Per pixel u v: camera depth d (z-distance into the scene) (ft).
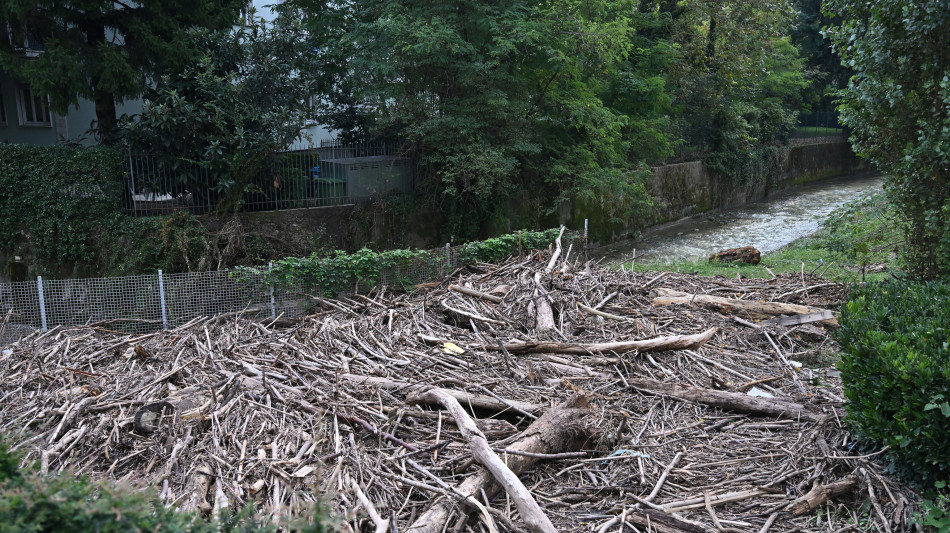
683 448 20.83
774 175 116.98
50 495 9.80
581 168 68.74
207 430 20.72
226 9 55.06
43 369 26.53
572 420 20.39
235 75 52.60
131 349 28.40
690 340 27.40
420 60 55.88
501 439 20.39
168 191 52.95
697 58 92.22
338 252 38.50
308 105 59.77
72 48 48.42
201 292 36.29
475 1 57.98
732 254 52.85
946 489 17.19
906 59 28.32
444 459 19.30
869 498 17.61
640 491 18.54
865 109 29.96
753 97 113.19
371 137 64.18
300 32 58.44
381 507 17.24
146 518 10.46
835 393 23.94
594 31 62.49
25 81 49.37
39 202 49.32
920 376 16.79
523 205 69.46
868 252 40.70
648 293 36.29
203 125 51.90
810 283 38.52
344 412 21.18
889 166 30.55
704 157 99.60
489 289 35.45
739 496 18.13
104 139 53.42
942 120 27.35
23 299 35.78
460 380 23.76
